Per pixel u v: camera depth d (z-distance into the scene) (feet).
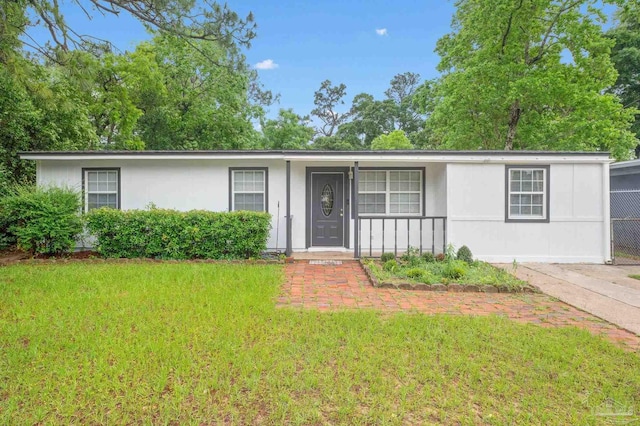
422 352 11.49
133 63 56.44
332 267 26.76
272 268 25.30
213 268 24.81
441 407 8.65
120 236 28.89
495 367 10.66
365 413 8.38
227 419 8.16
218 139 75.97
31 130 38.93
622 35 66.13
